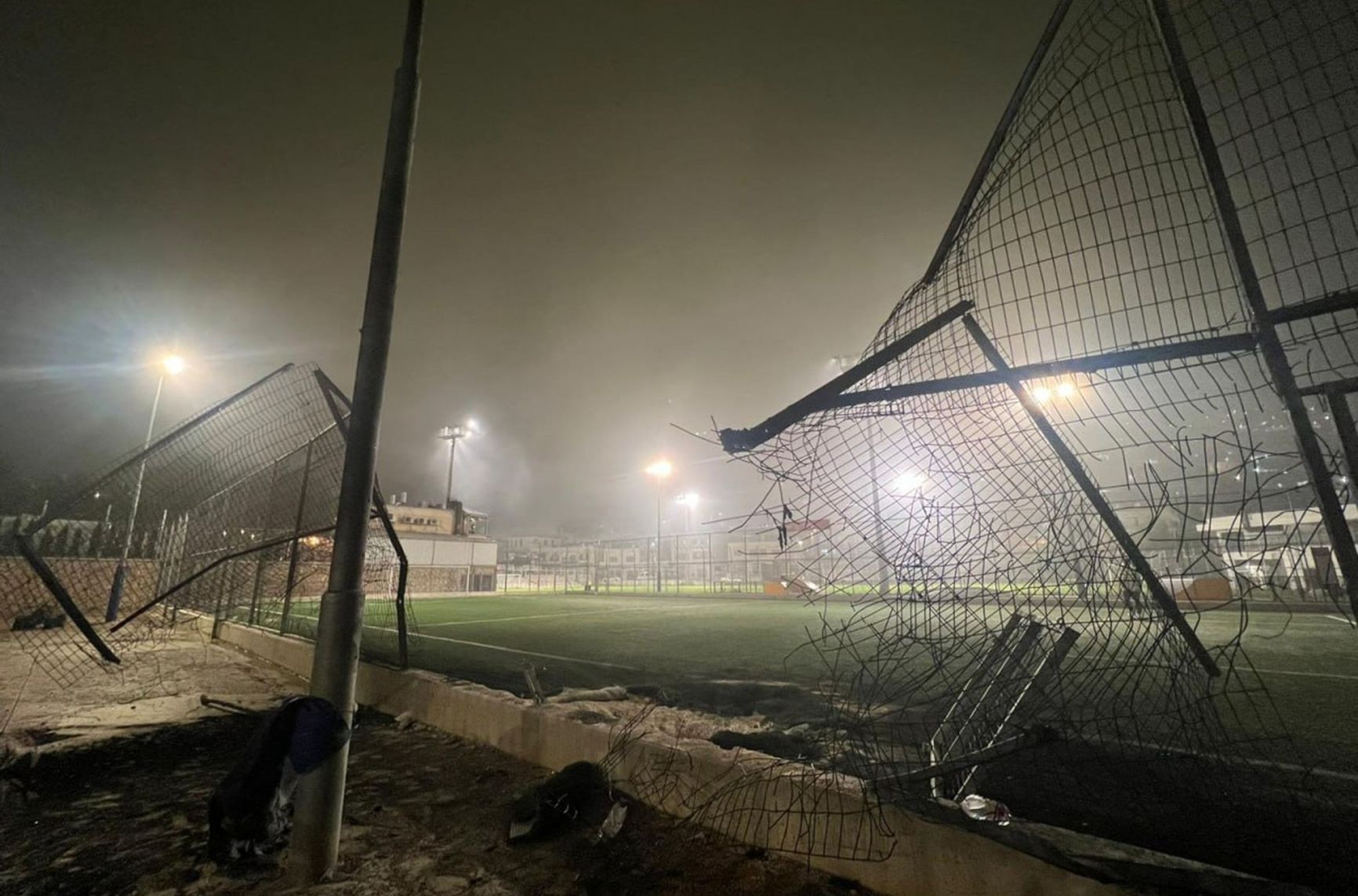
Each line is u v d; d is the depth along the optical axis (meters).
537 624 14.62
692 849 3.02
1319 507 1.82
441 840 3.19
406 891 2.71
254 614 9.92
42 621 11.14
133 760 4.54
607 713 4.84
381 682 6.15
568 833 3.24
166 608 11.12
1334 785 3.20
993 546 3.02
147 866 2.93
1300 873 2.44
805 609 19.09
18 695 6.52
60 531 11.77
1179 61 2.15
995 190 2.78
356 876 2.84
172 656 8.84
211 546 10.66
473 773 4.16
